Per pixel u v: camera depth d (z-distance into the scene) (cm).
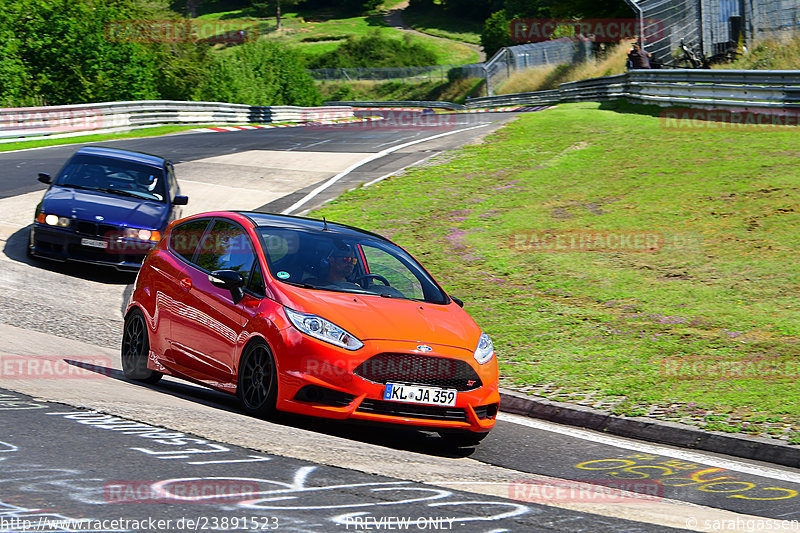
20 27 15200
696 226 5281
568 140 8350
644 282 4422
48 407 1995
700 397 2909
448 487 1675
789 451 2367
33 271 4603
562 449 2422
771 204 5516
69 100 15388
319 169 8194
